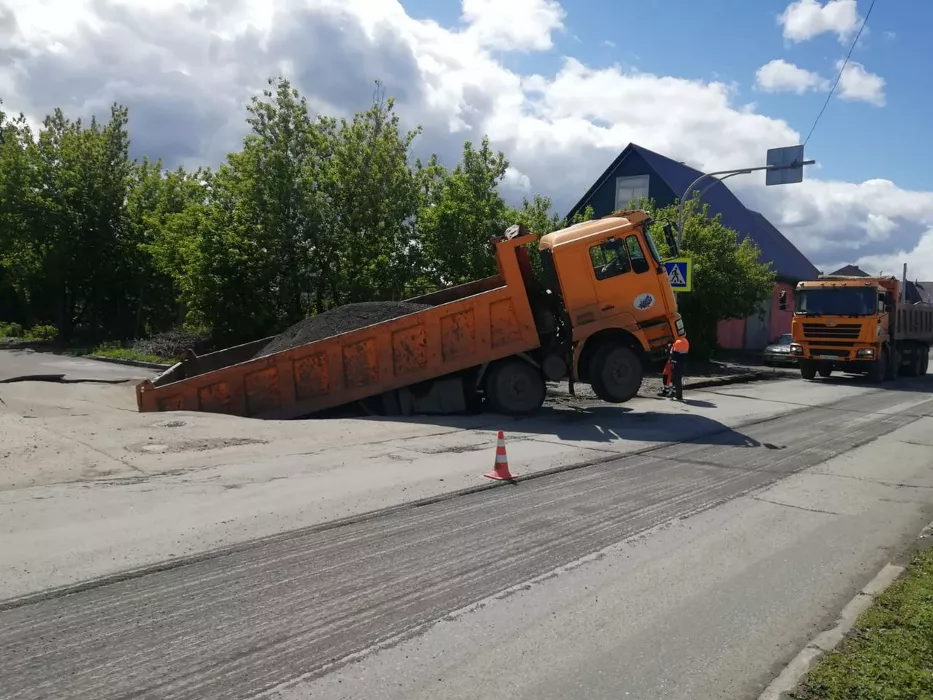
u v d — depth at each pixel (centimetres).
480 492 765
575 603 485
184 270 2283
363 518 659
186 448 951
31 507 662
